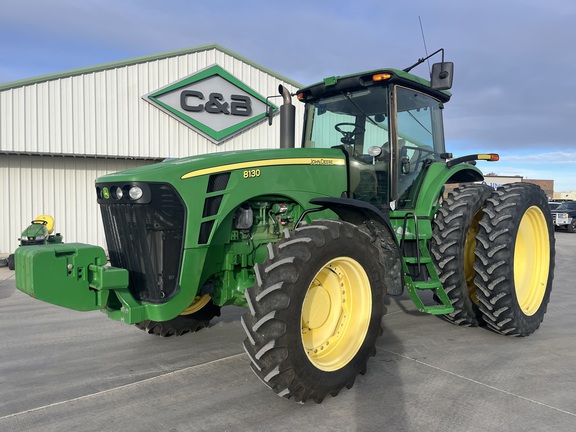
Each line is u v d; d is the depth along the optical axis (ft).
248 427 9.05
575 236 58.95
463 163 16.63
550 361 12.50
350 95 14.80
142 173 10.02
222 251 11.45
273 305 9.10
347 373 10.27
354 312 10.85
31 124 34.47
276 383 9.18
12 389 11.03
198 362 12.65
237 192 11.03
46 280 9.25
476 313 15.10
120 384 11.23
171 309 10.18
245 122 42.32
